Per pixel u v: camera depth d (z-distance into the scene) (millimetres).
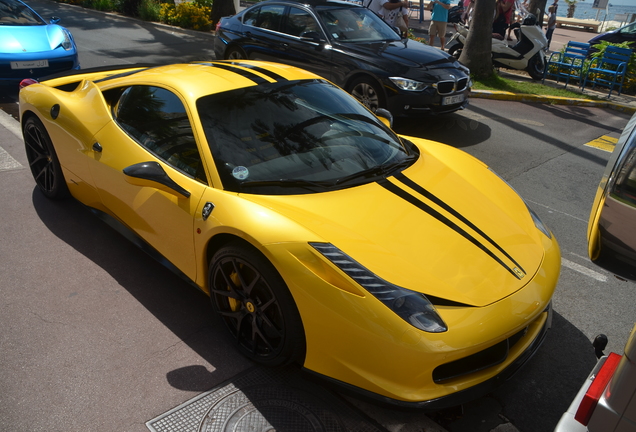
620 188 1368
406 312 2061
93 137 3391
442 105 6531
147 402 2363
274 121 2980
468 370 2207
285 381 2525
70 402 2352
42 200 4238
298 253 2238
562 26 25625
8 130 5832
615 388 1312
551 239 2781
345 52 6879
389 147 3178
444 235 2453
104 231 3828
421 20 19828
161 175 2686
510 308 2191
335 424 2287
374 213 2512
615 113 8875
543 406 2480
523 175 5609
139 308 3016
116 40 12164
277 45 7625
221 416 2299
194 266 2801
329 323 2176
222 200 2559
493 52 11016
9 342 2701
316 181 2697
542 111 8641
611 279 3635
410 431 2281
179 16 14469
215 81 3152
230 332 2727
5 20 7641
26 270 3322
